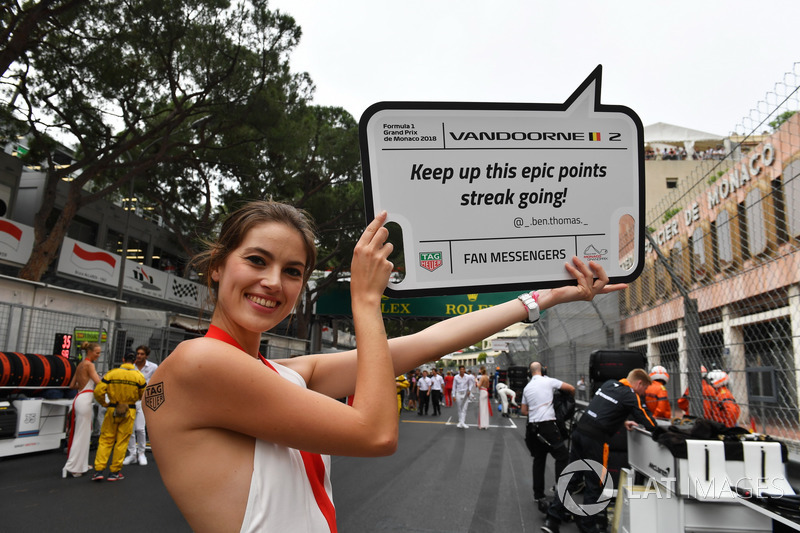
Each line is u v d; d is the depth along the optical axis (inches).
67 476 278.8
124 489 248.5
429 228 50.1
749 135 161.0
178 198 820.6
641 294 280.5
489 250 51.0
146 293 885.8
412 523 203.2
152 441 38.4
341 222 890.7
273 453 38.9
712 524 136.9
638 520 142.0
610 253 53.1
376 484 272.1
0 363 308.8
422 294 49.4
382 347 41.1
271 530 36.7
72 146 805.2
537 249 51.8
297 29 570.6
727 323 186.2
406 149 50.3
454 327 51.0
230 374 36.7
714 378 177.2
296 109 693.3
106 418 269.1
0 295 426.3
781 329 155.9
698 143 1378.0
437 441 455.5
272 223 43.9
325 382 52.9
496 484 278.7
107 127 592.1
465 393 586.2
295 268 44.3
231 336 43.4
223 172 732.7
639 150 54.3
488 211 51.3
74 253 732.7
